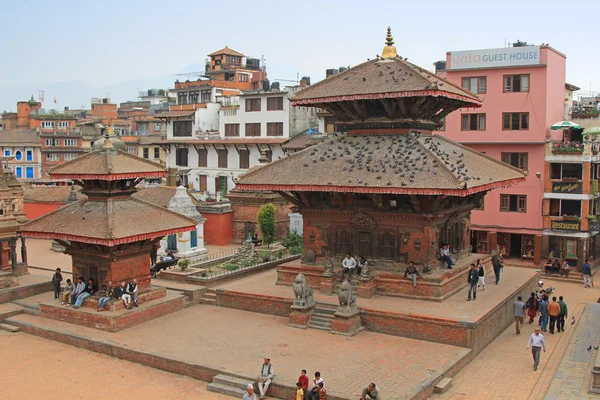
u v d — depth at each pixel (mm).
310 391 24234
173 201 50188
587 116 57250
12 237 41156
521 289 38344
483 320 31297
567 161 50531
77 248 35156
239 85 100938
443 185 31656
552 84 53531
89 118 125375
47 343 32500
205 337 31859
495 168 39312
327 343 30797
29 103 117000
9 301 38500
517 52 52719
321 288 36219
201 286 39969
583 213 50125
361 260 36344
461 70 55344
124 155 35906
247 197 57156
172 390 26438
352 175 34469
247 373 26844
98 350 31094
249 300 36969
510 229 53656
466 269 37750
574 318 37094
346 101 37625
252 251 47094
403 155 35094
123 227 33406
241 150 78750
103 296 34062
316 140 68625
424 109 37781
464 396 25609
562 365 29125
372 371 26953
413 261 35625
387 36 39938
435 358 28578
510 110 53344
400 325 31875
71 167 34844
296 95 38750
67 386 26766
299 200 39031
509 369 28672
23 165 96438
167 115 84875
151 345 30578
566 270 49406
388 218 36031
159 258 48375
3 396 25641
